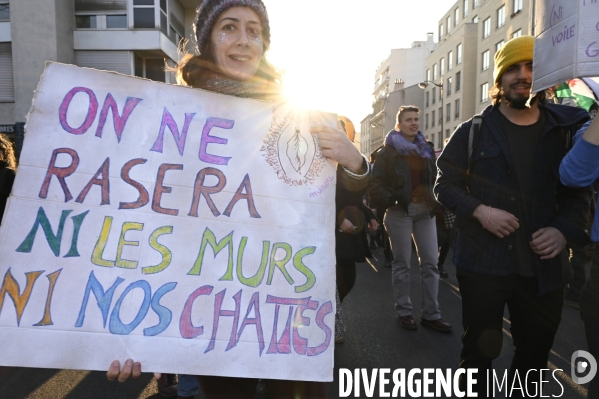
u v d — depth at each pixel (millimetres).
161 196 1468
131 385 3104
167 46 17609
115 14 16766
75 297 1357
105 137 1455
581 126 2150
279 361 1468
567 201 2104
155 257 1431
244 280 1485
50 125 1417
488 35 35719
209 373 1415
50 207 1379
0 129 16219
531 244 2035
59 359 1320
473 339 2188
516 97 2102
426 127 52656
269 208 1537
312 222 1561
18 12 15805
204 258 1467
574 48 1503
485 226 2104
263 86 1688
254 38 1675
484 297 2148
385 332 4090
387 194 4039
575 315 4562
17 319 1312
